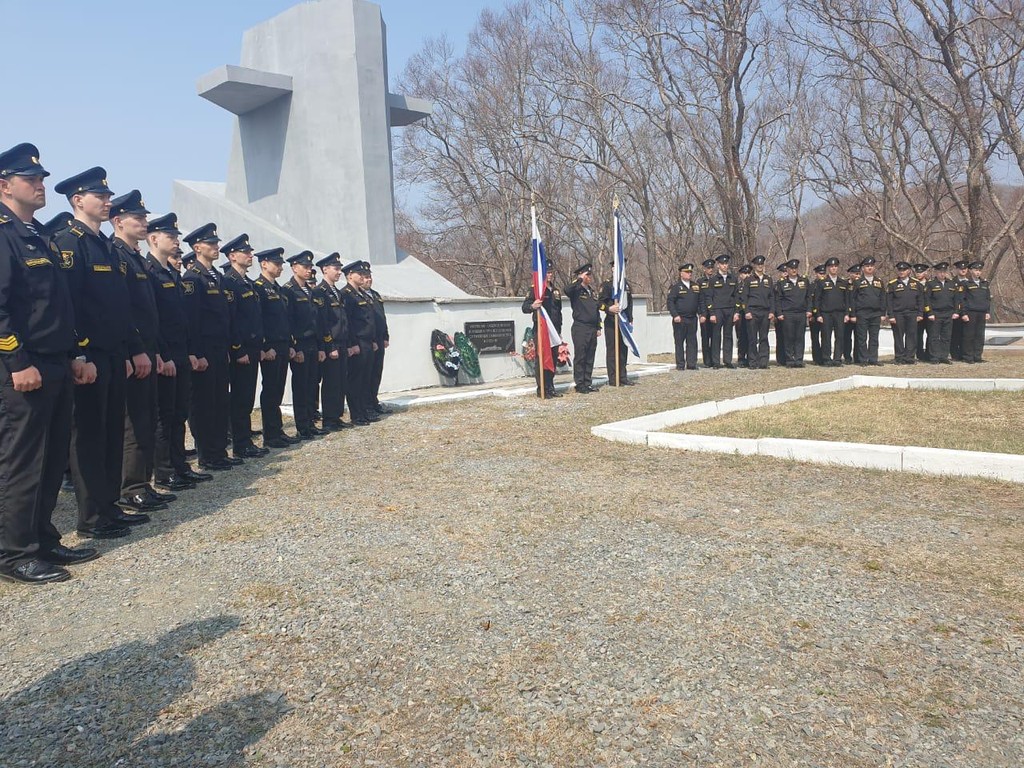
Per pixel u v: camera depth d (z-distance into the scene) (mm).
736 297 15477
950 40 22344
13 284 4625
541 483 6527
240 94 17594
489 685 3189
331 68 17156
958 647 3373
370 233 17219
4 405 4586
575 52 29844
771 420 9055
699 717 2902
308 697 3145
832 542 4785
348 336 9781
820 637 3508
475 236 37375
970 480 6180
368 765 2695
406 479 6840
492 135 32844
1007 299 35625
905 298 15320
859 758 2637
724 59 26484
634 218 34344
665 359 19141
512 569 4484
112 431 5590
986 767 2564
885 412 9398
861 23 23875
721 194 27859
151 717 3035
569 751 2734
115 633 3814
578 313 12227
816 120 30828
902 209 35094
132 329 5801
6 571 4602
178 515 5930
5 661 3566
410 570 4520
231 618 3928
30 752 2824
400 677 3279
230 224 17922
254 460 7969
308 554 4855
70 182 5535
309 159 17453
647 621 3729
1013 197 31266
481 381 14484
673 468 6969
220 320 7527
